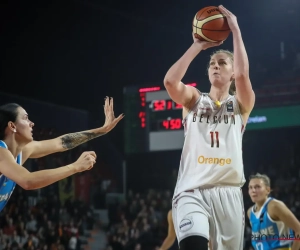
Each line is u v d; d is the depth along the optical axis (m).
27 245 13.00
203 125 3.63
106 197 18.17
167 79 3.51
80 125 18.38
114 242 14.73
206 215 3.49
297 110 15.32
